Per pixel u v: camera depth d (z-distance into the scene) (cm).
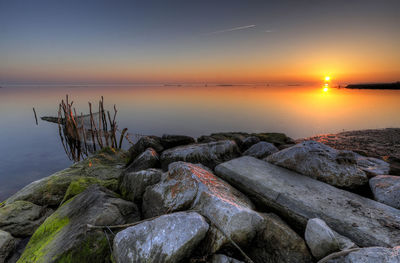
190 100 7019
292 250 305
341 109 3622
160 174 532
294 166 500
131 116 3628
